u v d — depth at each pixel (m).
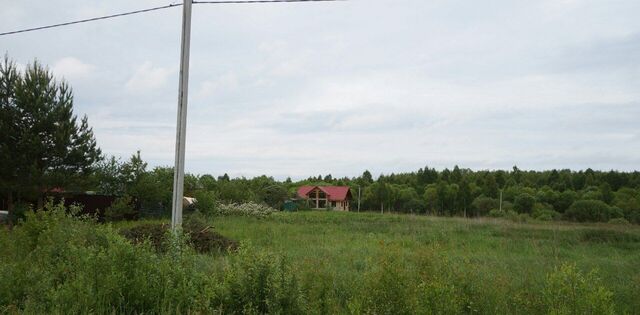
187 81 9.42
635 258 12.75
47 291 5.12
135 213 24.30
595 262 11.27
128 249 5.60
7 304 5.12
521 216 43.50
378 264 6.10
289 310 5.15
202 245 11.34
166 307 5.14
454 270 6.26
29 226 7.67
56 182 20.50
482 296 5.92
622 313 6.25
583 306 5.00
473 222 24.67
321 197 67.38
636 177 70.56
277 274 5.38
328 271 6.61
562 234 18.78
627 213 49.22
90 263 5.35
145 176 25.30
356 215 32.94
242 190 41.09
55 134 20.33
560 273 5.48
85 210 23.58
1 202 24.77
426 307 4.98
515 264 10.48
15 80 20.45
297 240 15.02
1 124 19.55
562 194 56.34
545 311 5.48
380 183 68.31
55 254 6.29
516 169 85.81
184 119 9.35
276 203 49.06
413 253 7.39
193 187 31.61
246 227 19.61
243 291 5.28
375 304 5.01
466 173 84.56
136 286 5.24
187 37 9.46
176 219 9.15
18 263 5.88
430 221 25.70
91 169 22.25
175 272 5.54
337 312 5.32
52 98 21.05
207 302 5.00
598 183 70.62
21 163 19.77
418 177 85.81
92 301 4.90
